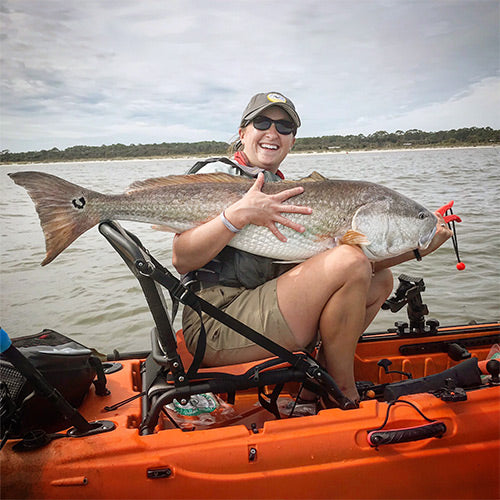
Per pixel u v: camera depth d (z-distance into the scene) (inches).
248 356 49.5
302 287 47.2
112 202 46.4
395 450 42.5
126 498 39.0
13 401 40.6
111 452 39.5
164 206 47.6
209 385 44.6
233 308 50.0
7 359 37.4
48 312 96.5
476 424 44.0
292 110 56.9
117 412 45.9
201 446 40.5
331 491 41.4
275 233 48.3
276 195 47.8
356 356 64.9
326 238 50.1
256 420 56.1
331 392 46.7
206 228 46.4
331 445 41.6
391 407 44.4
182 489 39.6
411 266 114.2
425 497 43.3
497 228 140.6
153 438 40.8
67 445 39.9
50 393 39.0
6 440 40.3
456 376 48.3
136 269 43.2
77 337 87.9
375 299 57.5
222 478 39.9
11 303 100.1
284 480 40.6
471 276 106.9
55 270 122.7
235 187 49.8
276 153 58.4
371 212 50.1
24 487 38.3
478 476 43.9
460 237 133.3
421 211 51.8
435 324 67.5
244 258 50.1
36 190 43.9
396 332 67.8
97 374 49.0
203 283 51.4
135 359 60.0
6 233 171.6
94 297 104.0
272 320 47.9
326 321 47.7
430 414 43.9
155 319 43.8
